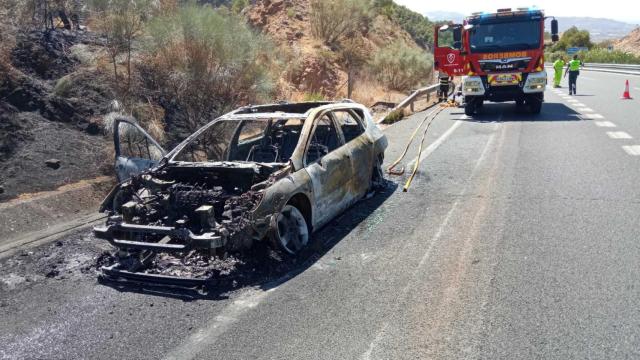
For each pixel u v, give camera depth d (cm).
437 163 1012
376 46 3209
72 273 577
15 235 702
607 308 430
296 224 594
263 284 518
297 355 388
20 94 998
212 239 502
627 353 368
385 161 1052
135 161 703
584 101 2017
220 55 1169
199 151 1062
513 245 576
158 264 573
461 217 682
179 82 1161
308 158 661
